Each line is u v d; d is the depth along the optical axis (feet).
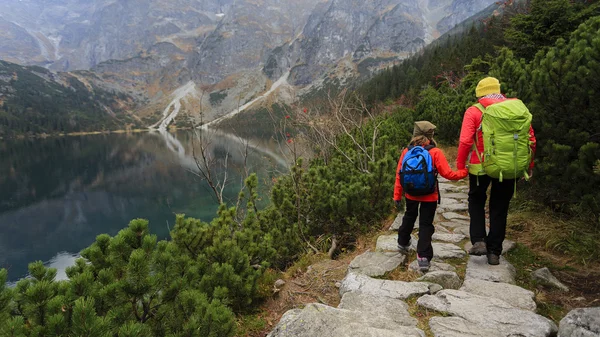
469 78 47.83
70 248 71.00
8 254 68.39
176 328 7.95
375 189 17.15
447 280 9.77
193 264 11.16
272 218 19.34
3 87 493.36
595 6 29.81
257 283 11.60
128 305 7.66
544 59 12.26
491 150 9.01
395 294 9.19
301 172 19.34
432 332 7.37
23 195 113.60
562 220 12.37
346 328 7.19
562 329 6.81
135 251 7.70
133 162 172.55
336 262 13.67
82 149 248.32
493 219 10.17
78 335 5.95
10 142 318.04
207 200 86.12
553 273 9.81
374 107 83.20
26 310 6.53
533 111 12.46
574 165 10.92
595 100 10.85
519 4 56.44
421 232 10.46
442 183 23.12
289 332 7.34
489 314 7.71
